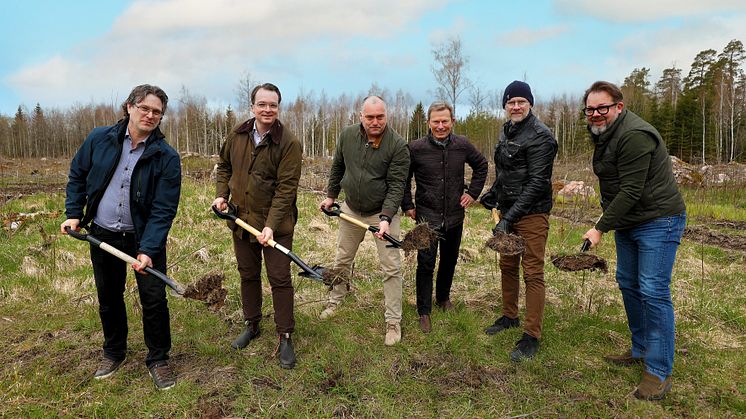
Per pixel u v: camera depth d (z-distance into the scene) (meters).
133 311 4.39
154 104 2.95
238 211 3.64
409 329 4.24
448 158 4.22
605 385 3.39
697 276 6.07
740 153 32.81
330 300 4.62
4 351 3.70
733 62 42.34
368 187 3.99
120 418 2.91
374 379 3.38
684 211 3.19
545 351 3.83
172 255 6.34
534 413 3.03
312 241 7.34
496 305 4.89
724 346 4.02
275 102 3.39
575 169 16.25
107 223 3.14
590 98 3.21
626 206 3.11
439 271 4.68
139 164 3.04
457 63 29.20
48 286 5.08
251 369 3.45
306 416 2.94
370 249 6.80
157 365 3.28
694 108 35.00
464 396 3.22
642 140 3.02
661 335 3.16
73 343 3.83
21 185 15.62
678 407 3.14
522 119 3.75
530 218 3.79
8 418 2.86
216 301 3.12
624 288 3.55
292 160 3.49
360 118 3.89
